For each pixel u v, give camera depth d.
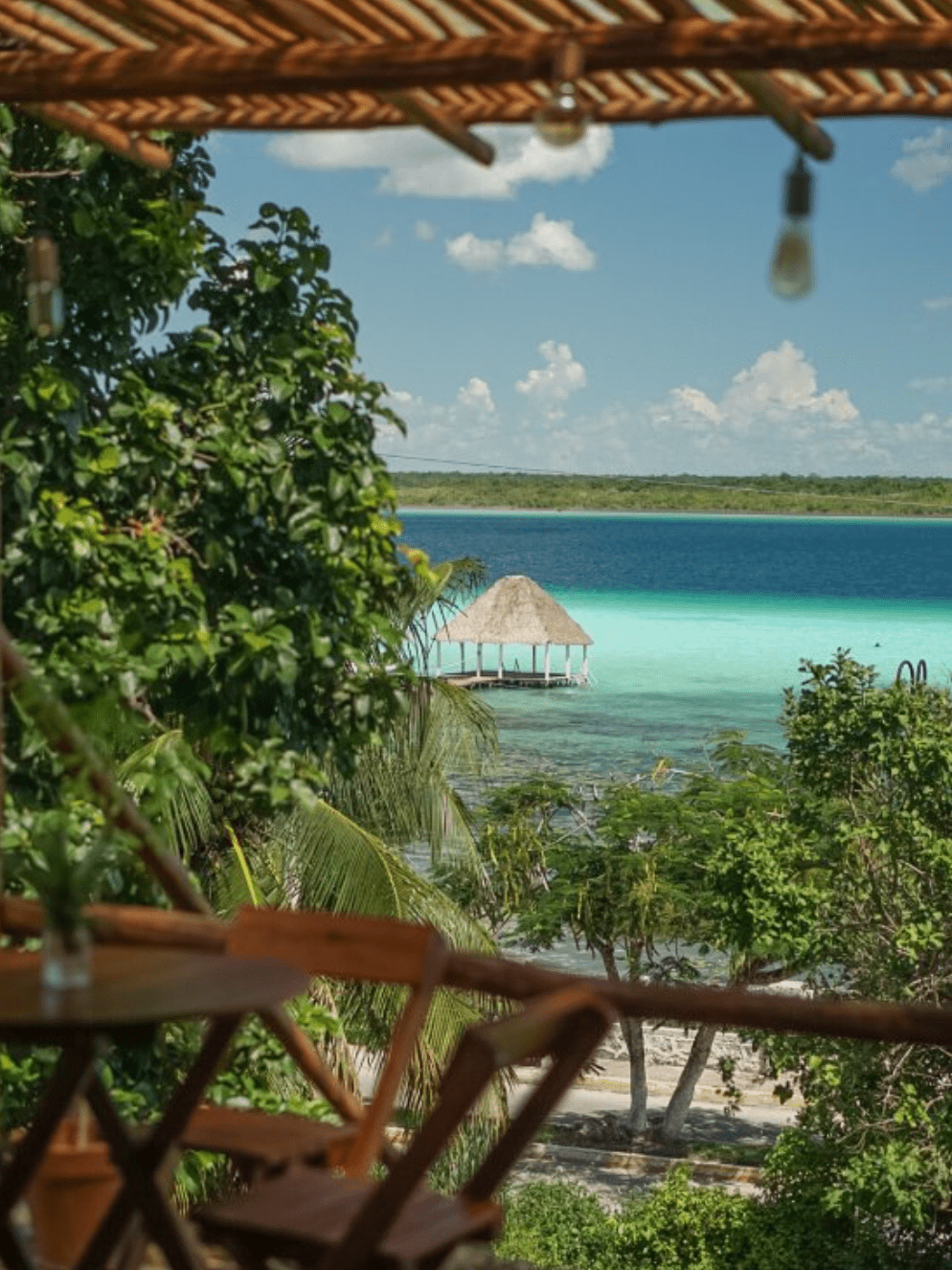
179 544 7.62
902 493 191.12
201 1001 2.88
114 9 3.80
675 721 66.25
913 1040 3.84
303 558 7.76
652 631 100.69
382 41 3.64
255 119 4.36
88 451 7.40
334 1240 2.85
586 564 158.88
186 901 4.11
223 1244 2.98
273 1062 7.25
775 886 20.30
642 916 28.41
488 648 91.81
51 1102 2.90
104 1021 2.74
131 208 7.89
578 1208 22.56
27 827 6.27
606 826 29.30
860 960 19.94
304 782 7.31
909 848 19.66
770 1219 20.97
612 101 3.99
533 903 30.17
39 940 6.06
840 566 162.38
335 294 8.40
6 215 7.21
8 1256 3.02
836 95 3.73
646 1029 29.83
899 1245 20.34
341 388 7.97
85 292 7.71
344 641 7.81
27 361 7.36
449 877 27.38
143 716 7.53
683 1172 22.42
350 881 10.87
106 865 6.26
